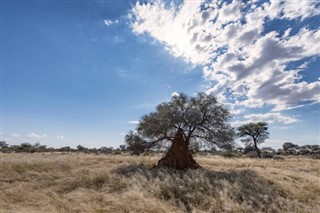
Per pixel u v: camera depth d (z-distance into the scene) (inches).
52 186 524.7
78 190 494.0
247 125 2085.4
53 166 722.2
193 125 799.7
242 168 748.6
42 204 404.5
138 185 502.0
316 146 3029.0
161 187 489.1
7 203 408.8
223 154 1556.3
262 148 3292.3
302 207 419.5
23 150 2335.1
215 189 478.3
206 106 808.3
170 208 399.5
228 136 820.6
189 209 409.1
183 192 464.8
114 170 658.2
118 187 509.7
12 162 737.0
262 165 858.8
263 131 2064.5
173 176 576.7
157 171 634.8
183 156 726.5
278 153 2748.5
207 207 412.8
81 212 372.8
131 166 714.2
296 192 479.8
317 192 485.4
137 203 406.3
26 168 684.1
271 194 466.0
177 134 767.1
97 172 600.4
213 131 823.1
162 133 829.8
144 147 867.4
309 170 753.6
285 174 613.3
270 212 405.4
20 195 450.3
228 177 570.9
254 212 398.0
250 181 534.9
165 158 737.0
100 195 456.1
